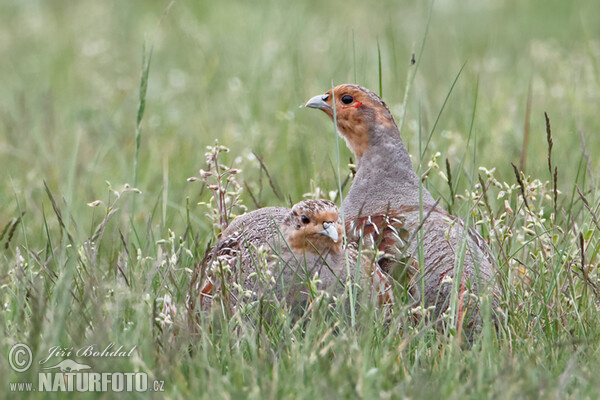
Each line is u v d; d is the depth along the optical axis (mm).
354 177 10961
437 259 9172
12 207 12492
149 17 26312
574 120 15500
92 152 15609
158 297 8586
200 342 7898
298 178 13461
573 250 9703
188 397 6855
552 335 8516
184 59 22188
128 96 19469
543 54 20109
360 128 10812
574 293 9000
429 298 9109
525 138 12867
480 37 23750
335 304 8789
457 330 8539
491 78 19250
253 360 7473
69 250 9891
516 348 8070
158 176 14031
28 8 28469
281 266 8953
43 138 16141
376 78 18469
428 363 7625
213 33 22875
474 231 9758
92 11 27688
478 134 14836
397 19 25469
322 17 25625
